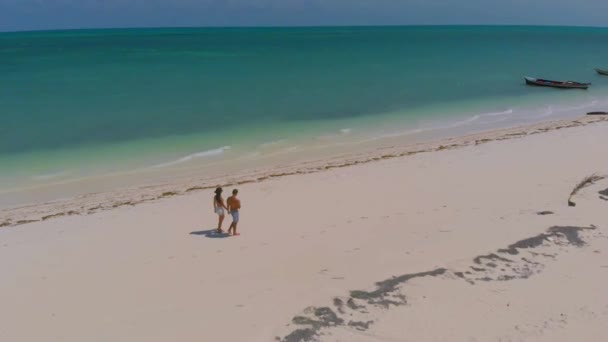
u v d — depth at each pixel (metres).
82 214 15.69
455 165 19.97
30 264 11.86
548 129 27.14
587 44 111.06
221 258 11.69
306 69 54.47
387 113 31.91
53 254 12.46
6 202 17.12
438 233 12.59
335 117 30.45
